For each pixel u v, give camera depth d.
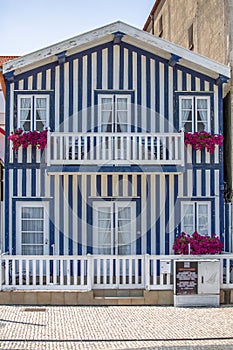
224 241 15.94
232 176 16.11
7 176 15.61
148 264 13.92
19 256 13.80
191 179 15.88
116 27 15.45
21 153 15.66
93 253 15.69
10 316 12.27
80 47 15.76
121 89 15.98
